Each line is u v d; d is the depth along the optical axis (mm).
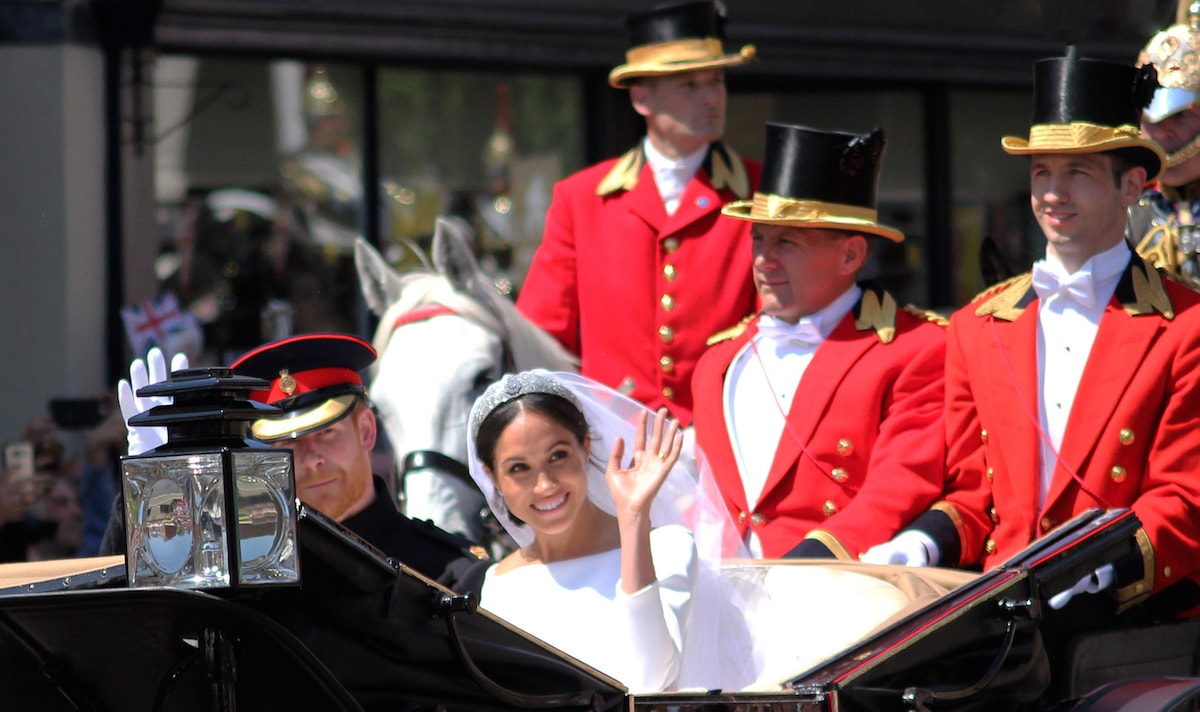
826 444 15469
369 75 30703
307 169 30594
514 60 30859
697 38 19484
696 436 16516
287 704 8391
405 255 31219
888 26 32625
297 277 30547
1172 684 11461
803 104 33250
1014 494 14539
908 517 14781
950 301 34125
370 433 14375
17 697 8812
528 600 11797
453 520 17234
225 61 29891
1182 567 13609
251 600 8102
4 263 28391
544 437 11531
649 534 10969
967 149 34219
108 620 8039
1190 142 15664
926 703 9961
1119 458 14086
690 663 11680
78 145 28484
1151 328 14148
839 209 15648
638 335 19594
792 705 9539
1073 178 14305
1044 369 14672
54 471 25891
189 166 29844
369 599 8422
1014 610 10828
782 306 16016
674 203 19734
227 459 7738
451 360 17922
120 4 28656
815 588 12352
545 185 31891
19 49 28188
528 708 9242
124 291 29219
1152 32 26094
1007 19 32969
